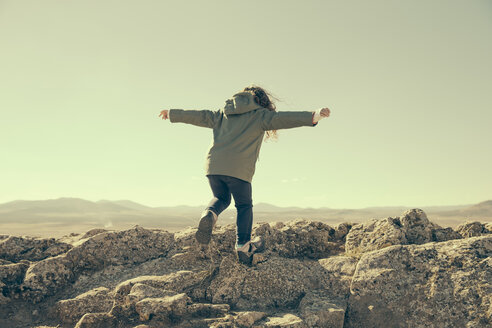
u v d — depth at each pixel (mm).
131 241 5363
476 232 4621
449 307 3416
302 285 4363
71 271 4773
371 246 4773
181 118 4184
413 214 4957
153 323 3590
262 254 4797
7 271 4484
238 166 3721
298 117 3598
